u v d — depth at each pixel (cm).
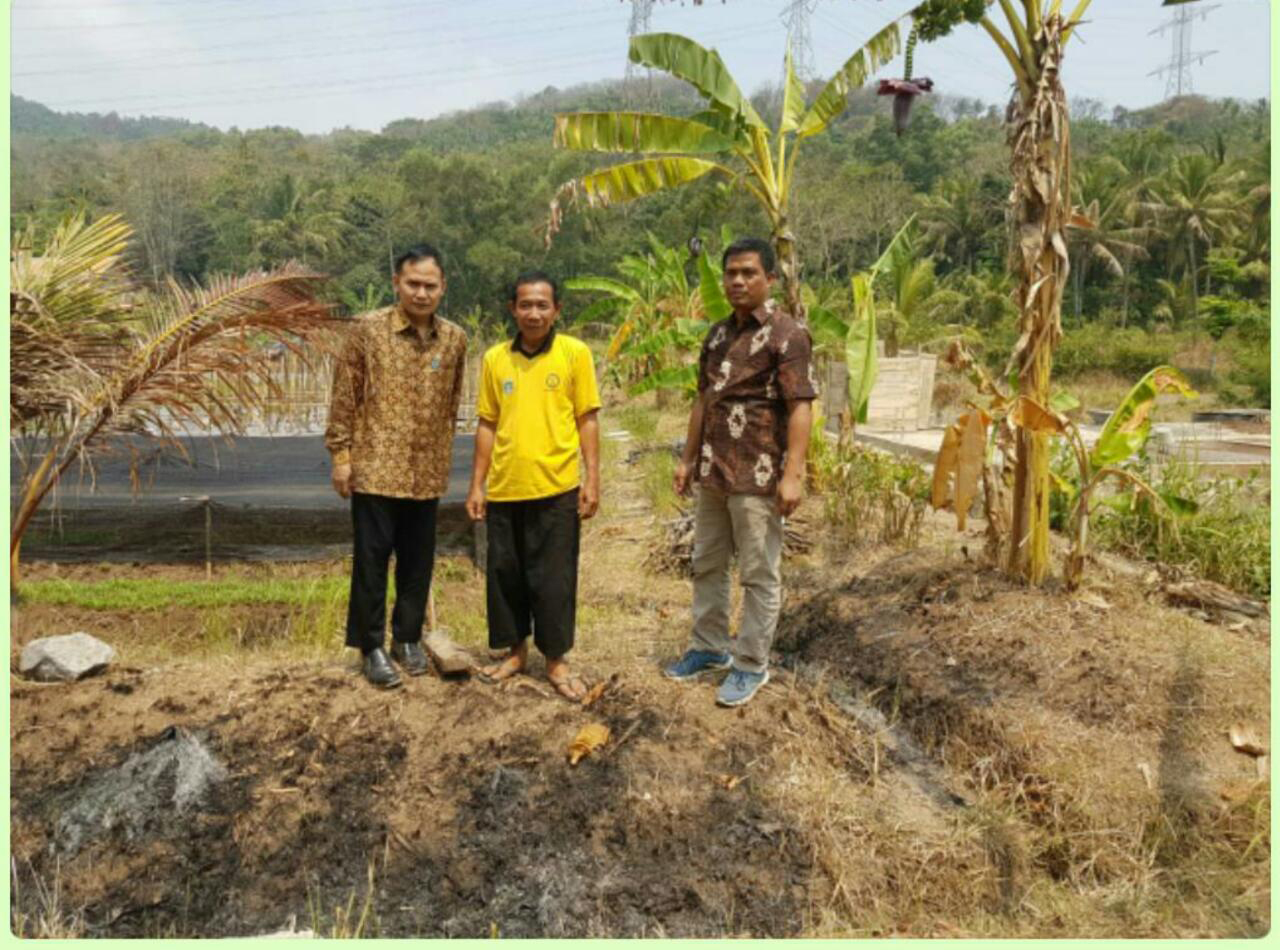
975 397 478
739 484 383
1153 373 473
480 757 358
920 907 321
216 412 574
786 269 731
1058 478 509
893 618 506
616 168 687
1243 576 538
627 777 350
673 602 582
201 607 569
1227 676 408
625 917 309
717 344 393
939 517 702
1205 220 3844
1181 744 378
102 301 453
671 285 1513
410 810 340
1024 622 465
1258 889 315
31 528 655
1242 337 2173
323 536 676
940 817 368
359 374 384
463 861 324
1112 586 500
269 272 484
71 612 560
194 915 308
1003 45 475
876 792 378
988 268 4353
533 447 378
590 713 383
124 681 396
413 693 390
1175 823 347
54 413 439
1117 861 341
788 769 367
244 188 5803
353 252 5372
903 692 448
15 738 359
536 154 6825
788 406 375
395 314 383
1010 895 332
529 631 412
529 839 330
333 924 305
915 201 4806
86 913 308
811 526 675
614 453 1112
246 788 345
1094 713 398
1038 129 466
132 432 458
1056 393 504
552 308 374
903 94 539
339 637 506
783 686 423
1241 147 5238
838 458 771
